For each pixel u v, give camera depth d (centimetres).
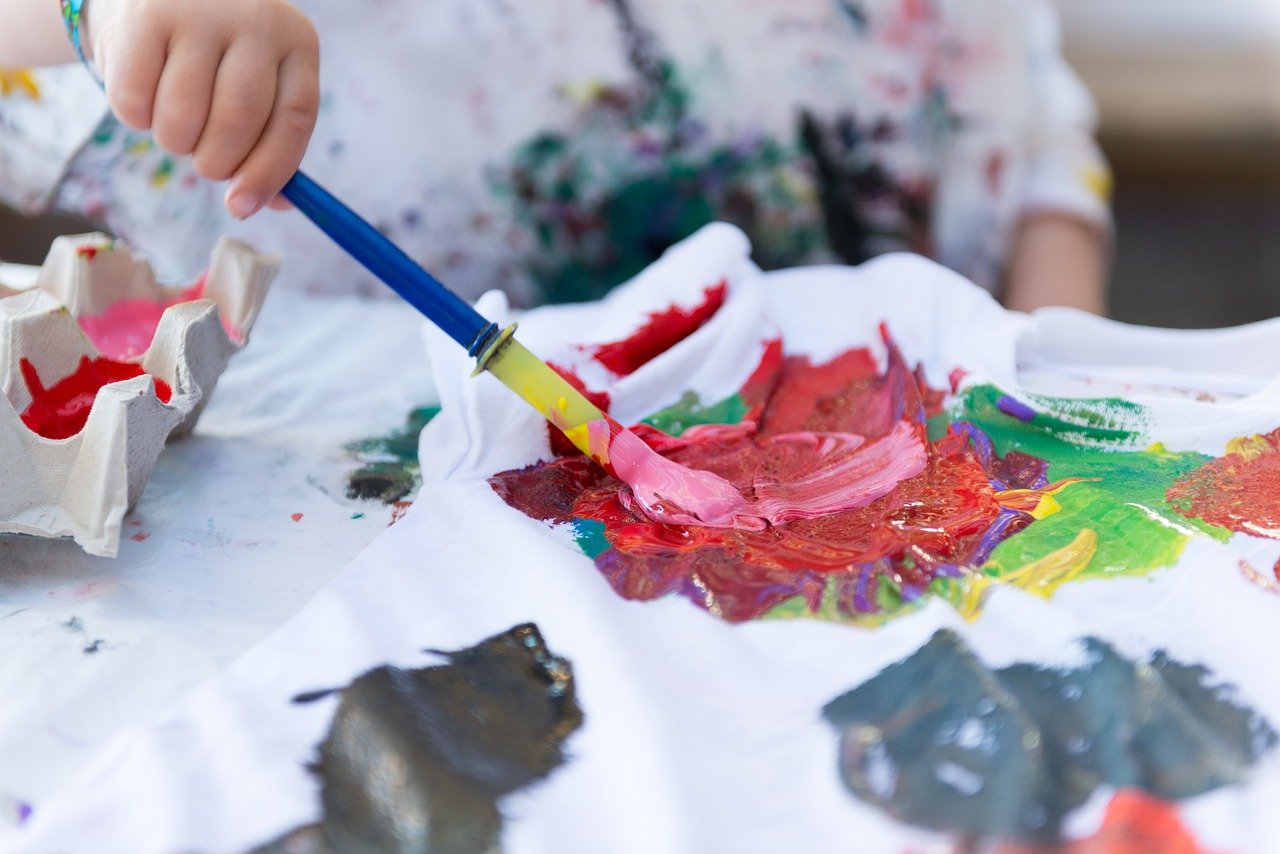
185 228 97
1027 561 50
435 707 42
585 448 58
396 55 94
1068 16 320
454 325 57
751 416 66
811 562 51
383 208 99
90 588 51
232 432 68
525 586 49
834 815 37
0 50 73
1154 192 238
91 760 41
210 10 54
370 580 50
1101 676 42
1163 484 56
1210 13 319
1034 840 35
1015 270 119
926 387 67
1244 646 44
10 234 154
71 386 54
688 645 46
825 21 97
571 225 101
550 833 36
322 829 36
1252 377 70
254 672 43
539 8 93
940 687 42
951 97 107
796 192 102
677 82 96
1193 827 35
